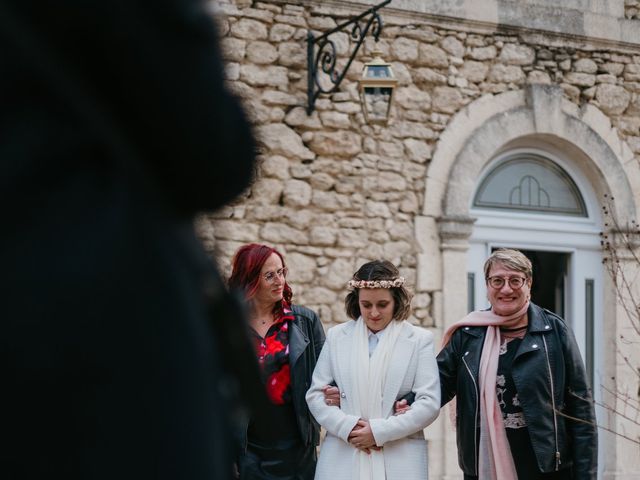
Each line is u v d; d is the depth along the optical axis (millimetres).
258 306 4094
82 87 565
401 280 4004
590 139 7480
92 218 559
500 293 3895
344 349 3967
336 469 3824
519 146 7441
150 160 603
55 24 548
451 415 4250
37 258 537
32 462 526
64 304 538
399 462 3771
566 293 7609
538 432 3752
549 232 7496
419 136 6918
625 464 7441
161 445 565
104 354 548
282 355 4016
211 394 613
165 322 586
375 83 5863
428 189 6898
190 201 631
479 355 3922
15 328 526
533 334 3875
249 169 650
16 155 543
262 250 4102
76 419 537
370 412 3809
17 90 551
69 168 560
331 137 6645
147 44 569
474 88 7141
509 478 3760
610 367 7562
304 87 6598
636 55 7742
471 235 7168
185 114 587
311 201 6574
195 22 596
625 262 7496
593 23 7547
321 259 6570
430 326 6840
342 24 6406
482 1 7145
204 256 675
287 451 3936
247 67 6453
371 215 6727
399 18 6926
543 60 7406
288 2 6578
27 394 526
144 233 589
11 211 538
